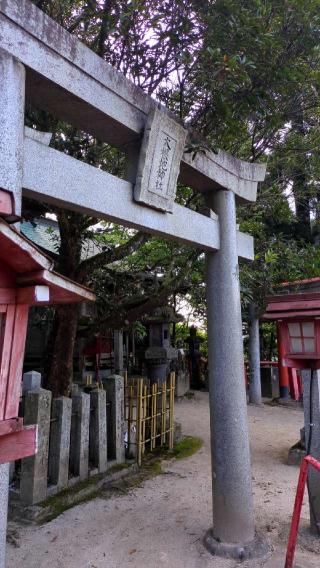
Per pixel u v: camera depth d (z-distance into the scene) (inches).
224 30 116.7
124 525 140.6
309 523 140.4
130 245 197.9
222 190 136.4
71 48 84.1
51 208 185.5
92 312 241.4
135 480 183.2
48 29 79.4
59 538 131.3
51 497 153.0
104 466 182.1
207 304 134.3
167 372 374.6
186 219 119.2
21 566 116.0
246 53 121.7
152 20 118.5
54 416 161.8
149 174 101.5
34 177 76.2
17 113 71.6
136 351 465.4
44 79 79.5
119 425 194.2
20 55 74.0
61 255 195.0
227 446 124.1
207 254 135.6
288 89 146.1
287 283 245.9
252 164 150.3
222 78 113.8
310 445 134.3
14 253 58.3
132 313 205.0
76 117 95.1
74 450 171.8
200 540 129.3
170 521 143.6
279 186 241.6
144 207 103.4
